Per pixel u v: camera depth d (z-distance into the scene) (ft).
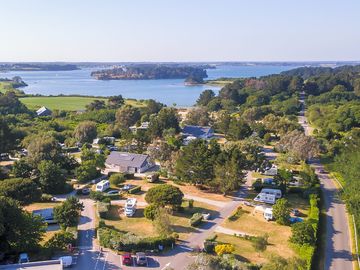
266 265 165.99
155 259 183.73
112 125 506.07
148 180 309.01
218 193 287.48
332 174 341.41
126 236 195.52
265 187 290.56
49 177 271.69
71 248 187.21
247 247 200.95
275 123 488.02
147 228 221.25
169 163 321.11
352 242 213.87
